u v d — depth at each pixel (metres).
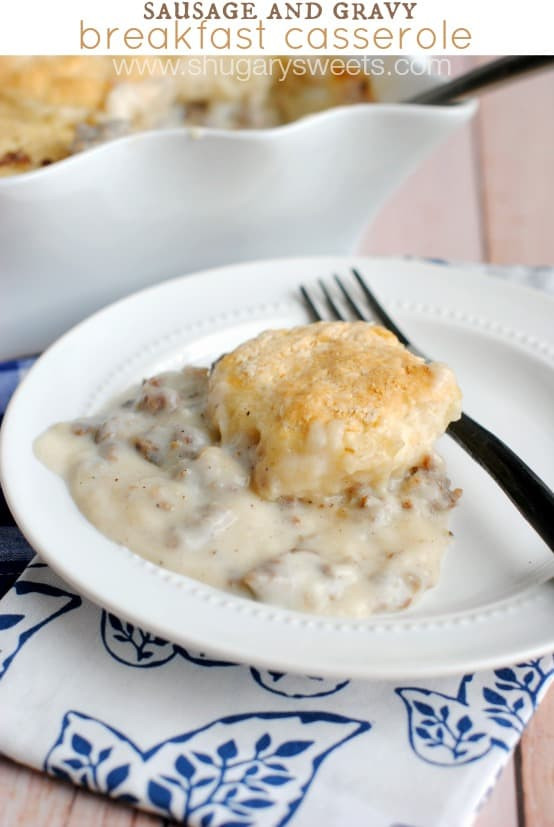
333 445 0.47
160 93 0.61
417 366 0.49
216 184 0.57
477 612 0.44
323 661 0.42
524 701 0.43
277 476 0.47
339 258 0.60
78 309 0.60
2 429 0.49
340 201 0.61
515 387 0.54
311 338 0.51
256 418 0.48
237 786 0.41
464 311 0.57
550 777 0.43
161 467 0.49
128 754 0.42
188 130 0.54
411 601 0.45
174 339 0.56
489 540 0.47
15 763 0.43
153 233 0.58
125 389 0.53
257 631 0.43
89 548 0.45
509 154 0.78
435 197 0.74
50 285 0.58
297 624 0.43
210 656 0.44
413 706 0.43
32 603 0.46
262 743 0.42
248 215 0.59
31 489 0.47
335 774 0.41
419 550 0.46
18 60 0.58
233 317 0.57
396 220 0.72
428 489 0.48
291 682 0.44
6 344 0.60
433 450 0.50
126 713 0.43
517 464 0.48
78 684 0.44
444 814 0.40
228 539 0.46
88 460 0.48
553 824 0.42
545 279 0.62
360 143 0.58
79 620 0.45
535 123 0.81
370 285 0.59
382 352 0.50
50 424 0.50
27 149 0.59
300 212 0.60
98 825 0.42
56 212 0.55
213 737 0.42
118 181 0.55
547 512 0.46
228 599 0.44
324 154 0.57
